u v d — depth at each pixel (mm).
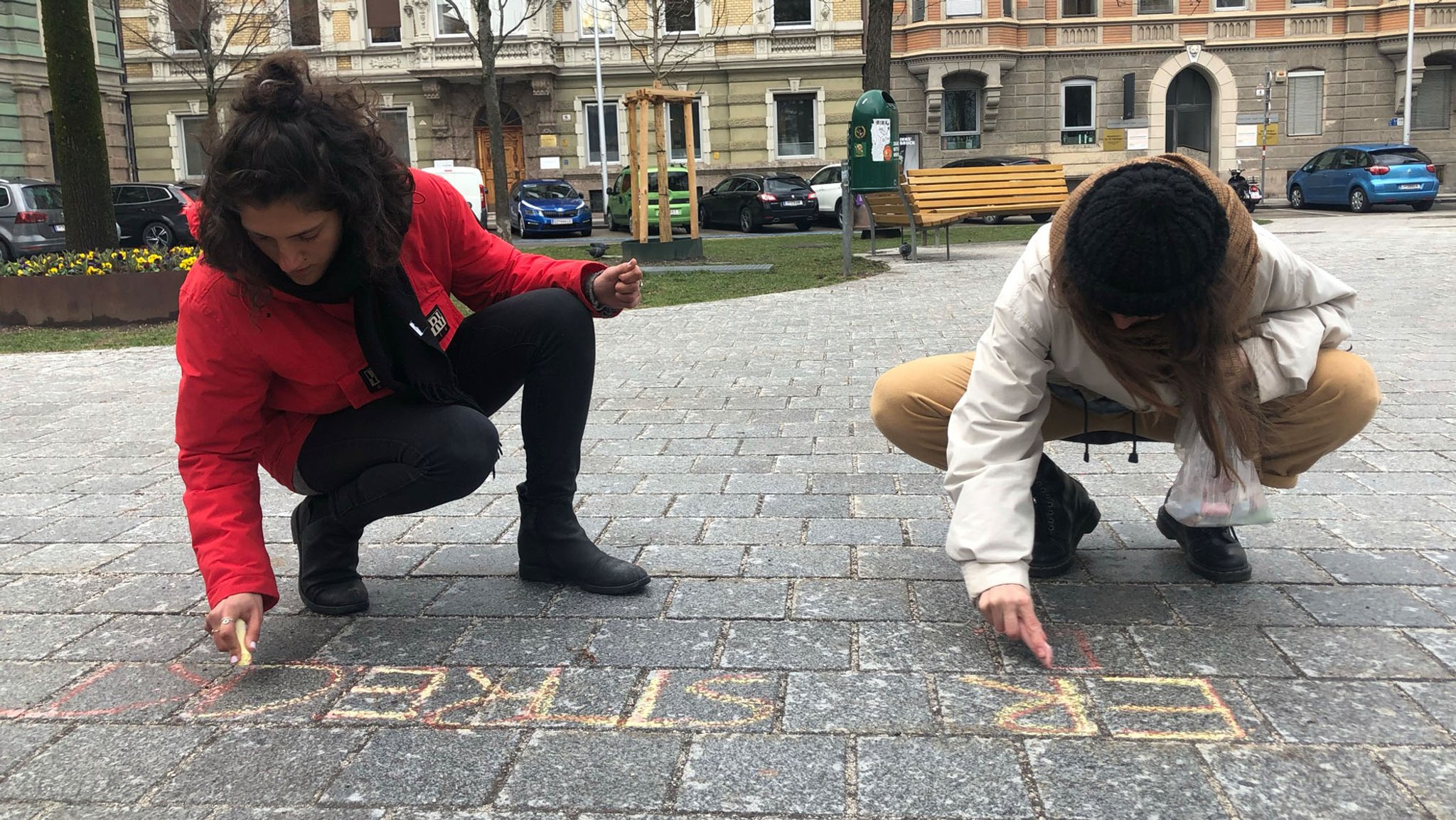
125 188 19344
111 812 1774
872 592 2695
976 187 13180
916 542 3090
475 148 30000
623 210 24703
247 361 2225
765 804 1755
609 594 2715
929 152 30312
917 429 2660
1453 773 1802
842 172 11320
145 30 29188
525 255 2705
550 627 2520
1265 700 2070
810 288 10539
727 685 2191
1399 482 3557
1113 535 3119
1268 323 2293
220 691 2225
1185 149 30797
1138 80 30062
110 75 27609
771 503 3533
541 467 2709
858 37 29203
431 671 2293
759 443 4398
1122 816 1701
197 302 2180
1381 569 2758
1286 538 3029
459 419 2389
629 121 14047
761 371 6152
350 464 2426
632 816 1729
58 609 2723
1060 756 1883
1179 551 2955
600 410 5176
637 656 2342
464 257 2592
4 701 2195
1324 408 2383
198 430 2256
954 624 2482
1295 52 29734
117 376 6875
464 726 2045
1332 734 1937
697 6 29406
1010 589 2066
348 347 2309
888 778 1823
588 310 2650
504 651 2389
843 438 4445
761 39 29250
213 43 28844
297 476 2504
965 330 7438
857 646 2365
